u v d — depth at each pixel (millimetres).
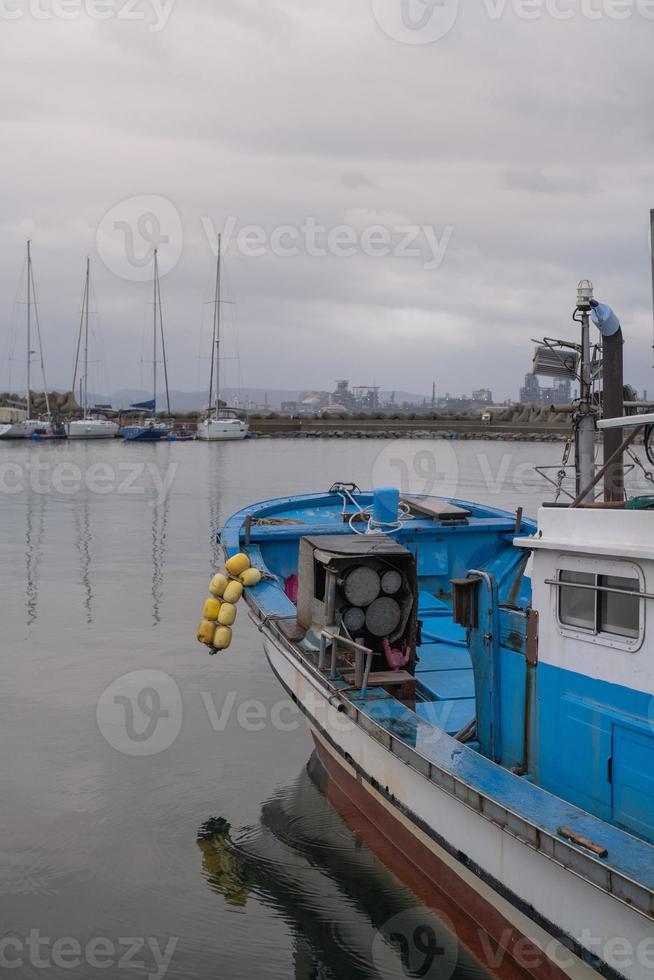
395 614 6246
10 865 5980
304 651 6539
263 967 4969
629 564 4180
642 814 4133
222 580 7949
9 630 12016
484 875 4480
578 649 4551
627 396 6000
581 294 5664
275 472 41156
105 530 22359
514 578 9297
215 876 5891
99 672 10133
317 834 6445
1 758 7672
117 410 86062
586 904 3789
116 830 6465
